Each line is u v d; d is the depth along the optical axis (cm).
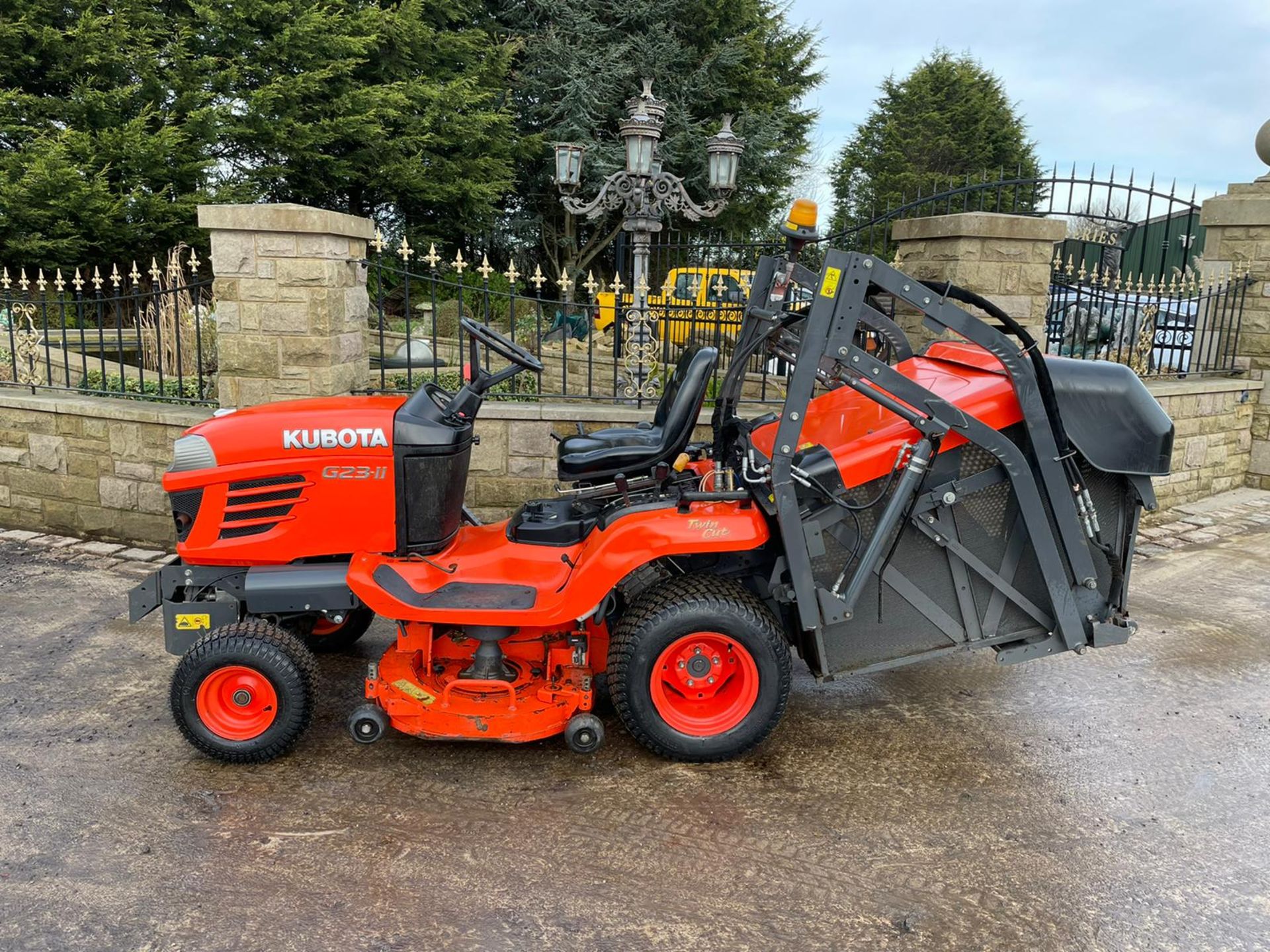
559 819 293
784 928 241
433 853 274
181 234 1261
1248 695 389
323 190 1489
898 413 299
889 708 376
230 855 271
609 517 327
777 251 623
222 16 1352
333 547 329
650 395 568
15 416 595
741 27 1792
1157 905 252
